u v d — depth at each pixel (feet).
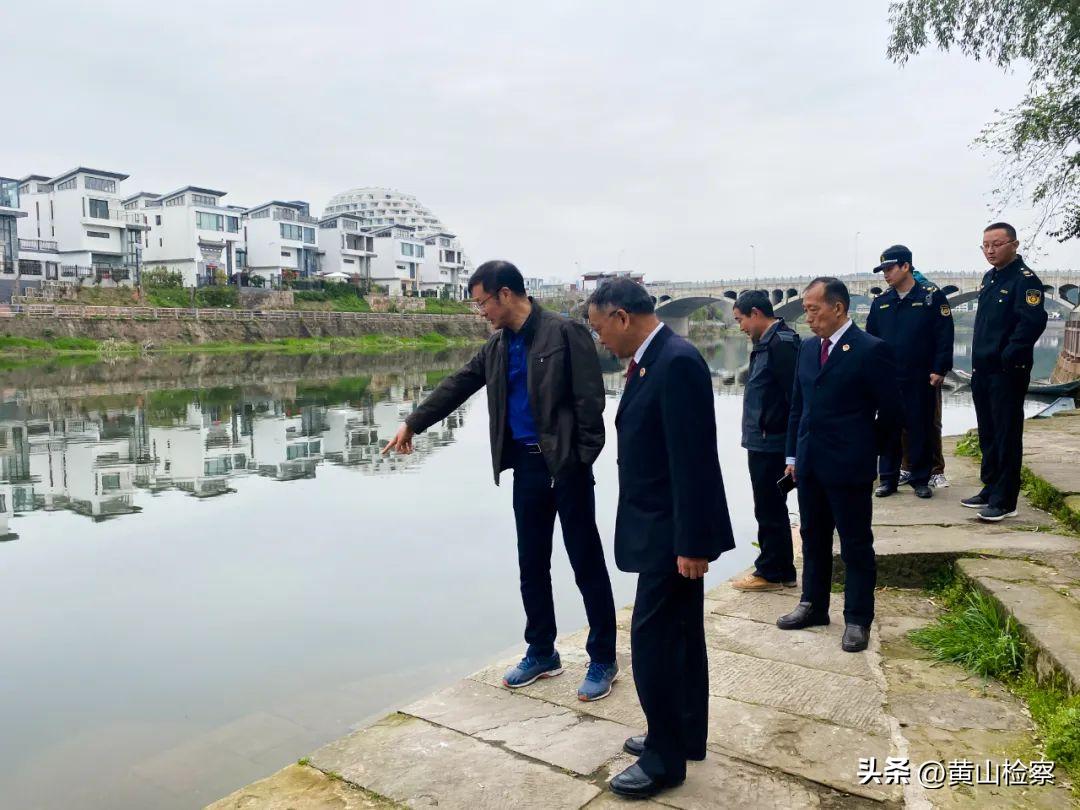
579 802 7.83
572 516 10.17
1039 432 25.04
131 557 21.48
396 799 8.04
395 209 328.08
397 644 15.40
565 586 18.69
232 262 168.96
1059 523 15.43
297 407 56.65
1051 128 29.89
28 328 113.60
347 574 19.81
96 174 138.41
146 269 152.46
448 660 14.65
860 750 8.64
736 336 265.34
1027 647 10.09
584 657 11.98
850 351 11.29
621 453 8.28
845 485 11.40
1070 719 8.25
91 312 122.83
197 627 16.40
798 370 12.21
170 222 156.25
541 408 10.18
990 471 16.80
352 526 24.61
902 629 12.18
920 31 29.12
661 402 7.77
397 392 68.08
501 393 10.69
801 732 9.09
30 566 20.75
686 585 7.91
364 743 9.28
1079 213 31.68
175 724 12.35
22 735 12.00
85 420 49.93
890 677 10.53
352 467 34.83
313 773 8.67
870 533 11.62
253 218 179.63
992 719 9.20
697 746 8.00
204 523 25.16
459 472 33.60
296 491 29.91
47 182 141.08
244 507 27.32
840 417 11.39
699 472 7.55
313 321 159.84
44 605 17.81
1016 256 15.71
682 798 7.81
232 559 21.21
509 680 10.80
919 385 18.29
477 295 10.41
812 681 10.46
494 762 8.70
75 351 114.73
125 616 17.07
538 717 9.80
